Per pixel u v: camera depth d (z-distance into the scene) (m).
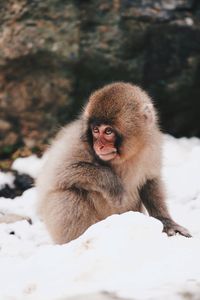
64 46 12.98
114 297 5.46
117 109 8.82
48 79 13.05
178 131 13.90
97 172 8.84
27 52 12.80
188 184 11.41
